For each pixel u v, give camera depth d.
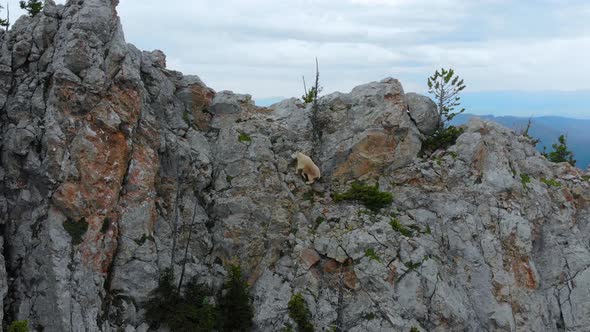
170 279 31.98
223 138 39.50
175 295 31.84
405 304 34.09
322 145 42.12
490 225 38.59
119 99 32.03
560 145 60.56
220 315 32.41
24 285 28.72
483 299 36.28
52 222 28.92
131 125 32.28
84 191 29.77
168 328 31.09
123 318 30.11
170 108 38.44
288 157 40.47
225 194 37.19
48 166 29.28
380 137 41.16
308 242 36.66
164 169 35.81
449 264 37.34
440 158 41.56
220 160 38.75
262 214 36.62
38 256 28.67
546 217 41.25
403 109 42.09
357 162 41.19
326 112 43.00
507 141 44.59
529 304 36.47
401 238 36.59
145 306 31.08
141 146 33.31
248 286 34.84
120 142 31.55
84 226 29.42
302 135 42.34
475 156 40.81
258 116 42.09
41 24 32.72
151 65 37.50
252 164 38.09
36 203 29.69
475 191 39.91
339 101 43.22
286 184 39.03
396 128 41.38
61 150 29.67
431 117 43.56
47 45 32.66
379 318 33.38
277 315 33.44
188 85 40.00
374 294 34.25
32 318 27.97
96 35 32.03
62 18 33.19
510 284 36.59
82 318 27.89
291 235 37.03
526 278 37.47
